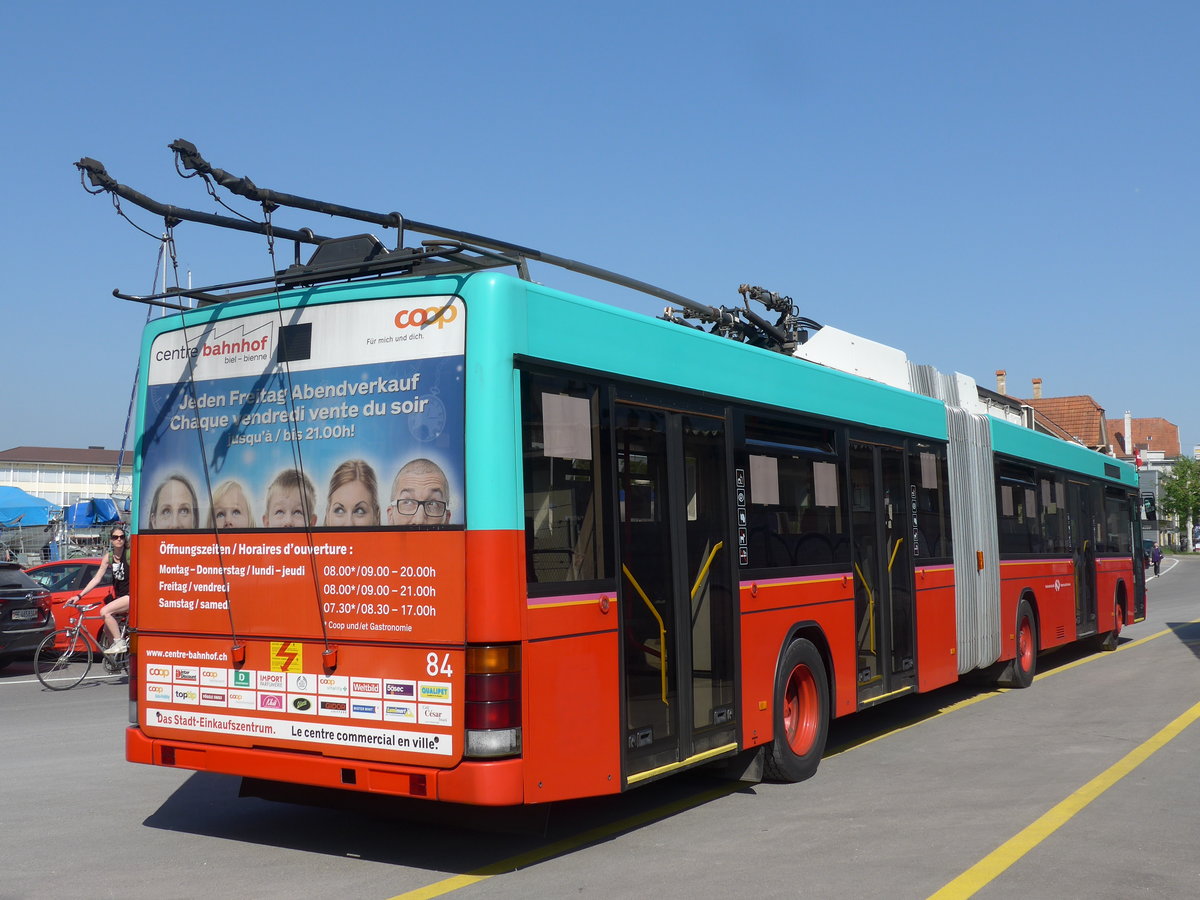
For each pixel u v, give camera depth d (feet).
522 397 18.84
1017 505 46.16
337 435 19.83
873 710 39.83
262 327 20.89
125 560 49.65
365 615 19.24
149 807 24.95
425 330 19.15
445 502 18.58
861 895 18.19
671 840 21.84
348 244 20.93
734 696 24.47
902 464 34.83
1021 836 21.86
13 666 58.03
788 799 25.49
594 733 19.76
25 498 99.45
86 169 18.28
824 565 29.07
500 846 21.45
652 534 21.93
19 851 21.18
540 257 22.24
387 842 21.80
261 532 20.51
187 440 21.67
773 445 27.07
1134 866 19.81
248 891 18.49
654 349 22.43
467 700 18.03
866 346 38.17
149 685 21.79
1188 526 365.20
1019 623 45.01
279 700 20.11
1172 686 45.34
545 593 18.86
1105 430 255.09
